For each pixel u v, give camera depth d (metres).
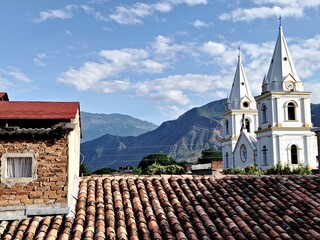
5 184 10.30
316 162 61.12
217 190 12.48
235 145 76.44
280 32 64.19
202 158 113.19
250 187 12.77
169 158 99.56
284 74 62.62
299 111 62.28
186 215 10.59
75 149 12.65
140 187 12.29
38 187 10.41
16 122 10.54
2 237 9.39
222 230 9.95
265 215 10.73
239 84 80.75
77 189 12.05
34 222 9.96
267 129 62.03
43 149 10.56
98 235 9.30
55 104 12.16
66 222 9.95
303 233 9.87
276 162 60.53
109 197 11.50
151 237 9.48
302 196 12.07
